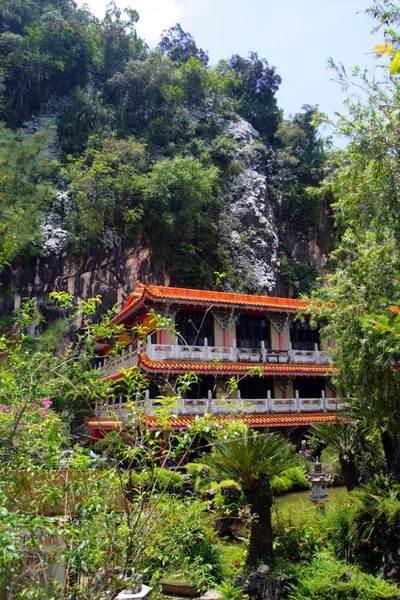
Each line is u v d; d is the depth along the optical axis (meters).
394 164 12.68
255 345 31.89
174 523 11.57
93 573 7.46
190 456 26.27
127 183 58.62
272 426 28.02
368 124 12.95
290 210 75.56
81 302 9.30
